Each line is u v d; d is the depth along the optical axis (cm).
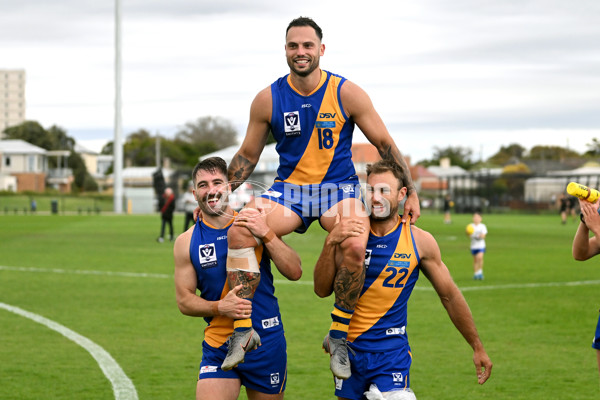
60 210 9888
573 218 7250
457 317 728
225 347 696
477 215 2284
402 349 696
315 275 689
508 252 3322
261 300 707
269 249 672
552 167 13675
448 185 9850
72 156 17162
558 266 2700
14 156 14925
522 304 1778
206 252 702
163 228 3956
